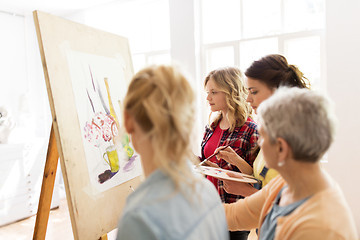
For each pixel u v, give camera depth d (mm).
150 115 542
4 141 3369
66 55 1191
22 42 3861
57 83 1113
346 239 535
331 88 2438
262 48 2982
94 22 4008
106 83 1410
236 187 1271
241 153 1555
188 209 566
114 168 1335
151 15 3643
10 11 3725
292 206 639
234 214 942
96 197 1194
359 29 2326
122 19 3855
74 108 1173
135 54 3744
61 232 2834
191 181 579
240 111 1587
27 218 3270
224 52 3215
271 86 1049
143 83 576
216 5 3215
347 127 2398
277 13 2924
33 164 3311
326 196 594
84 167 1163
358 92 2357
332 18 2406
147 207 514
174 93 554
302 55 2799
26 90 3895
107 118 1357
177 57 3189
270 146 642
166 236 502
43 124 4105
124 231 508
